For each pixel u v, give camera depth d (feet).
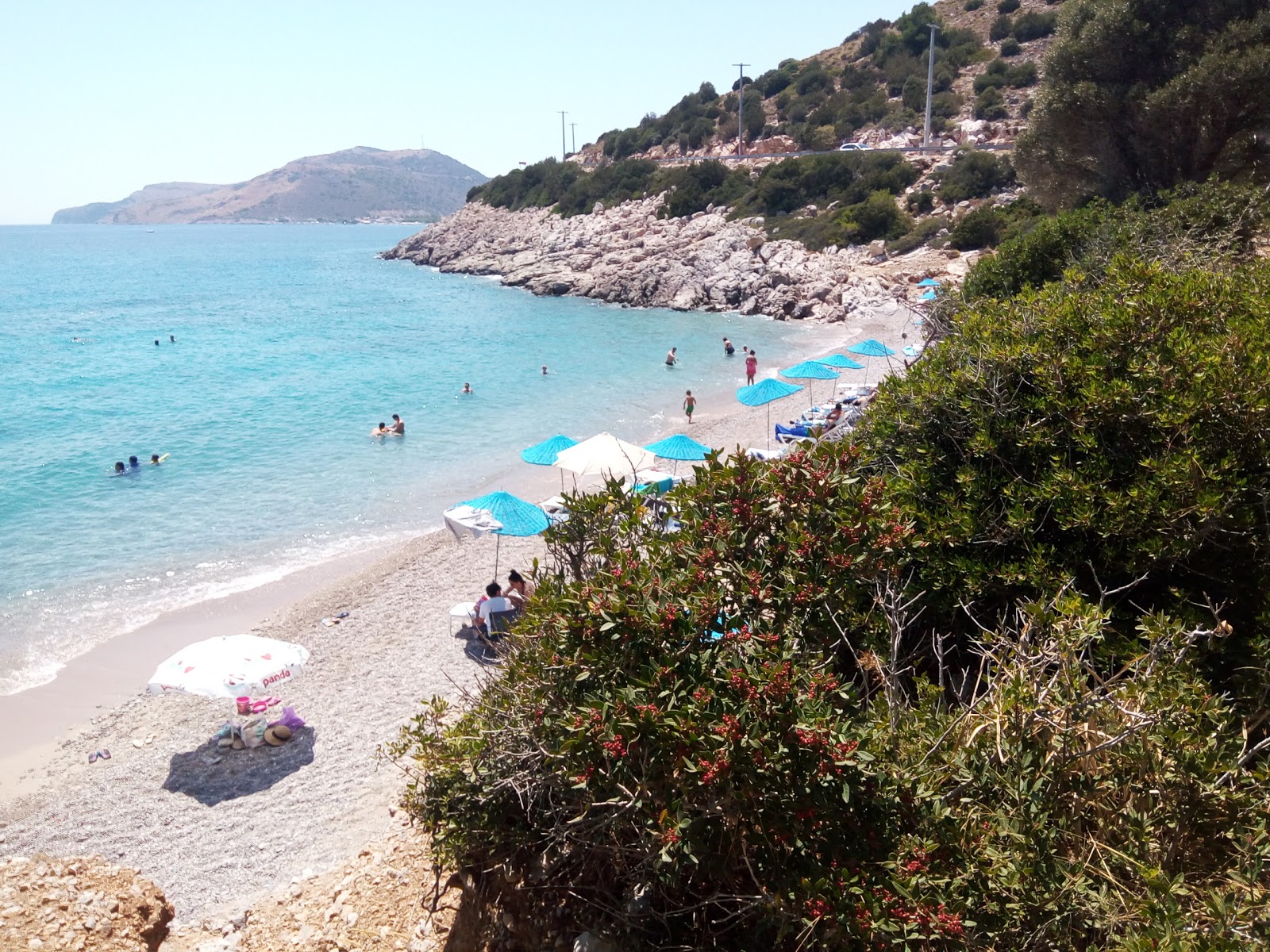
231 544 66.80
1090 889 13.29
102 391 121.29
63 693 45.93
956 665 21.42
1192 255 43.45
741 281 194.18
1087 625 15.70
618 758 14.35
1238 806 13.71
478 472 84.43
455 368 136.26
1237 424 20.74
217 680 38.70
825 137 285.23
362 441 95.66
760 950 15.66
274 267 385.29
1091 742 14.70
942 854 13.88
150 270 379.76
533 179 355.77
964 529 21.62
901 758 14.64
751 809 13.96
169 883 31.81
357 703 43.50
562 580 17.34
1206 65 73.97
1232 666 18.07
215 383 126.62
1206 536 19.25
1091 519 20.40
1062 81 85.51
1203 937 11.61
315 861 32.35
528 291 242.17
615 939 17.25
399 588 57.16
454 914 23.45
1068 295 27.22
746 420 98.84
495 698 19.92
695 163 271.08
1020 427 23.57
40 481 81.51
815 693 14.03
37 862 23.00
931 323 44.06
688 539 16.99
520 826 19.21
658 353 145.07
